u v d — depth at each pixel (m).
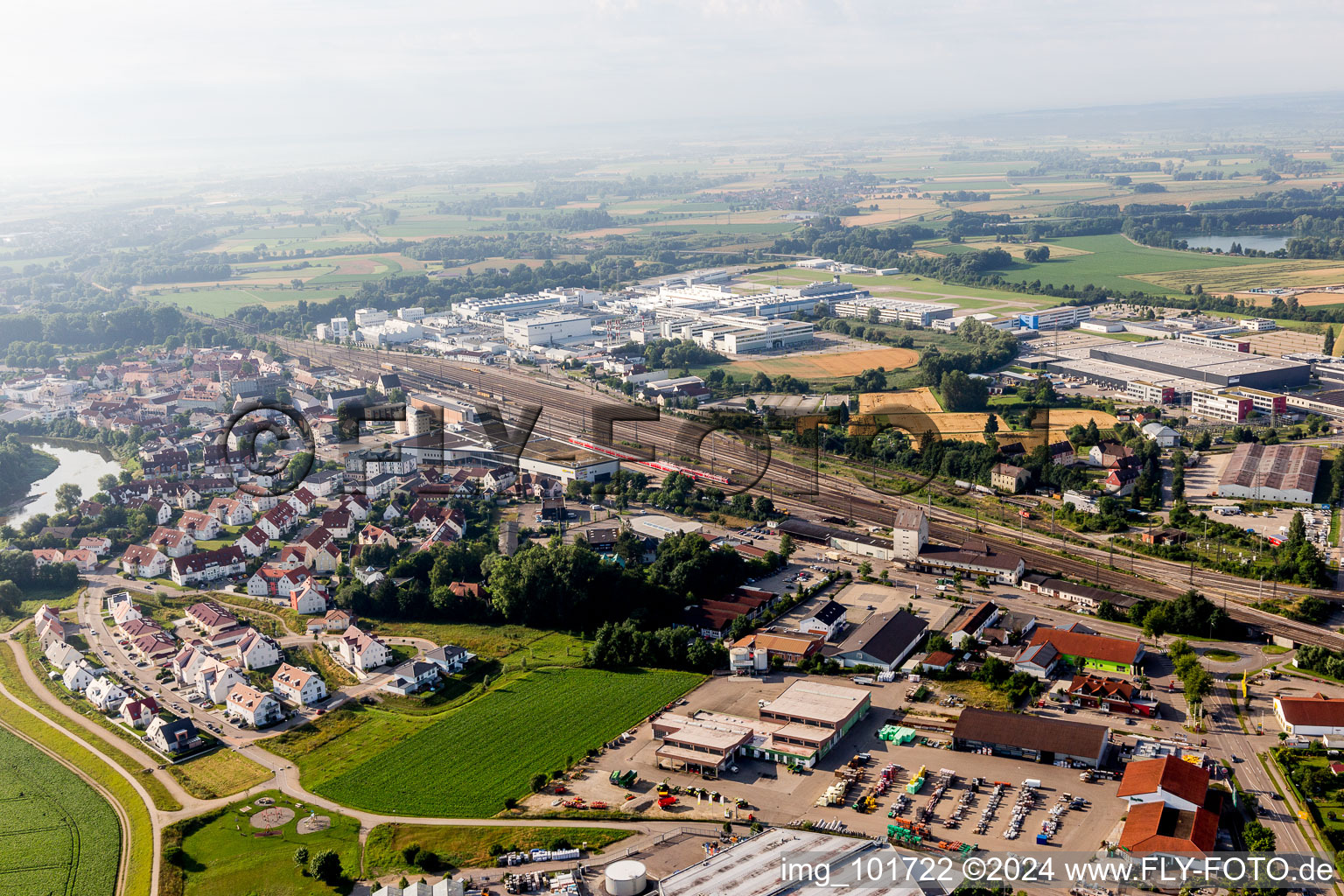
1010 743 186.00
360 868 162.00
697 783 181.88
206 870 162.75
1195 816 160.50
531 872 158.00
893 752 189.50
